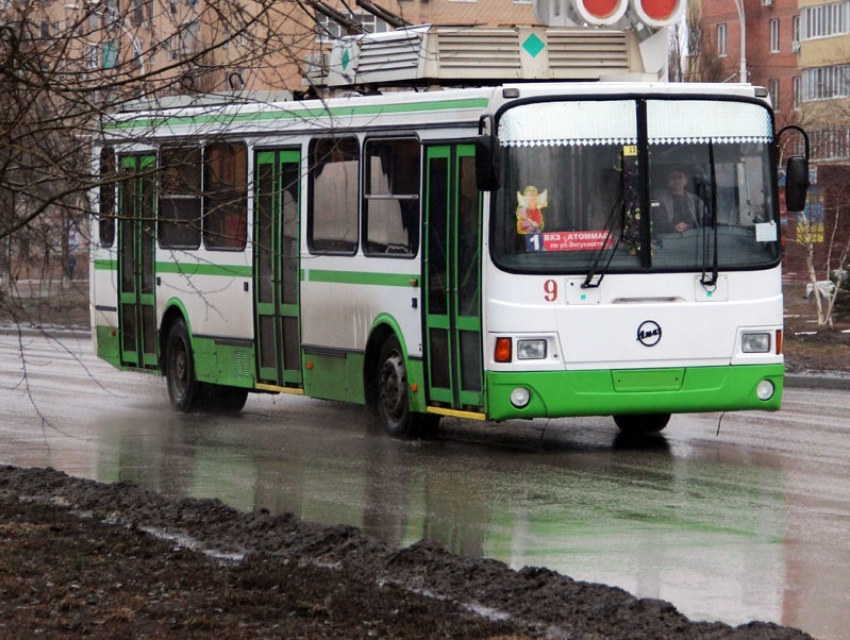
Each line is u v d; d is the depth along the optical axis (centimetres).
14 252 1238
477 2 6694
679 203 1748
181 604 967
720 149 1762
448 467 1666
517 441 1875
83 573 1063
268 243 2094
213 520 1270
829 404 2356
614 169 1728
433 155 1797
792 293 4959
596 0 1927
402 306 1852
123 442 1917
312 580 1041
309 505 1429
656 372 1728
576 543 1236
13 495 1417
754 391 1764
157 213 1266
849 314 3753
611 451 1784
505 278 1697
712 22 9919
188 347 2269
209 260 2209
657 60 1928
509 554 1192
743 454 1750
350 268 1941
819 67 8506
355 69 1988
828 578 1104
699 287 1744
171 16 1125
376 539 1184
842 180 4112
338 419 2164
